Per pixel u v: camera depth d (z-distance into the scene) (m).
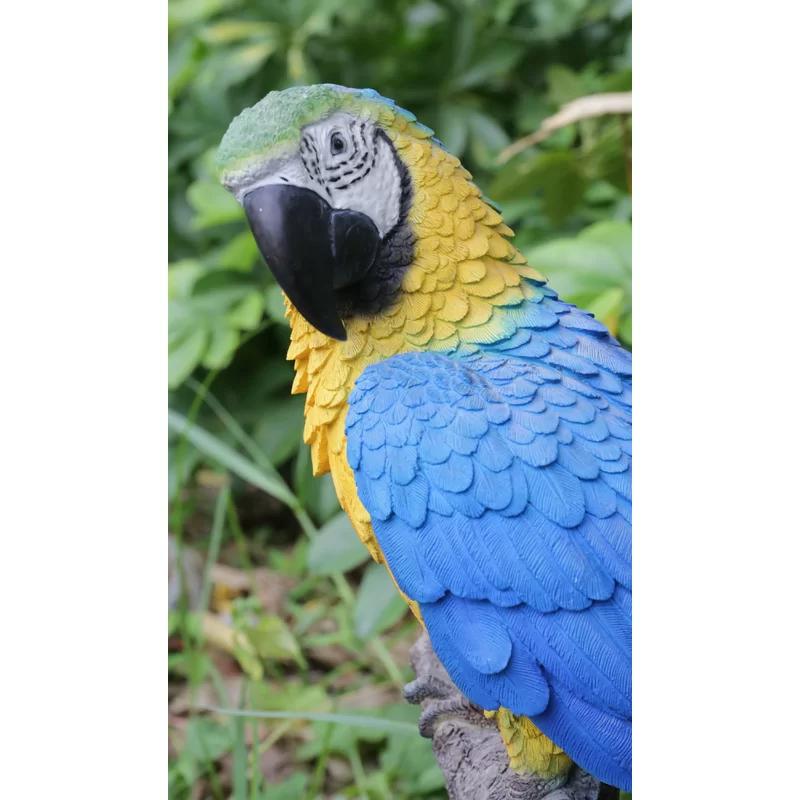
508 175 2.82
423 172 1.71
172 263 3.78
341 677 3.21
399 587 1.72
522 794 1.76
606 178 2.84
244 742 2.32
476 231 1.75
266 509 3.87
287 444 3.44
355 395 1.72
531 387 1.67
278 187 1.62
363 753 3.01
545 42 3.64
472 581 1.62
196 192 3.18
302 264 1.63
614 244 2.39
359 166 1.66
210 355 3.03
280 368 3.60
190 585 3.43
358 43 3.65
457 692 1.88
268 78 3.71
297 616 3.33
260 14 3.64
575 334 1.77
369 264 1.70
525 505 1.61
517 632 1.61
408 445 1.66
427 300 1.73
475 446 1.63
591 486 1.62
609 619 1.59
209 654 3.26
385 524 1.68
